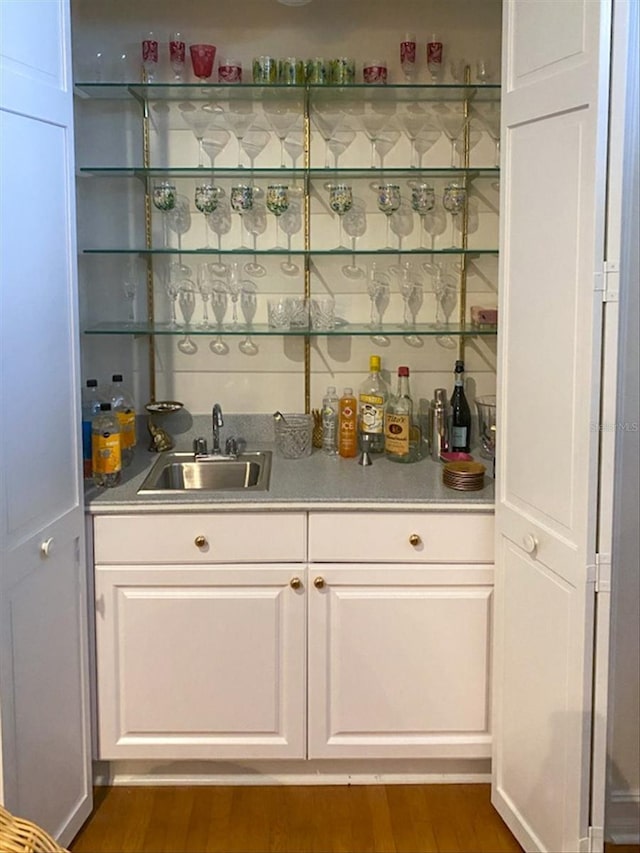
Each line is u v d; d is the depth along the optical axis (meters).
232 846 2.29
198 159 2.85
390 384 2.98
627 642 2.24
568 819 1.96
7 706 1.86
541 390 1.99
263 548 2.39
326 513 2.38
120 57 2.79
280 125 2.84
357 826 2.37
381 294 2.87
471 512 2.38
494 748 2.37
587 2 1.72
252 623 2.42
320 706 2.46
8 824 1.11
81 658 2.29
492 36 2.81
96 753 2.46
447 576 2.40
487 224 2.90
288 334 2.77
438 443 2.76
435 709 2.46
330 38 2.81
